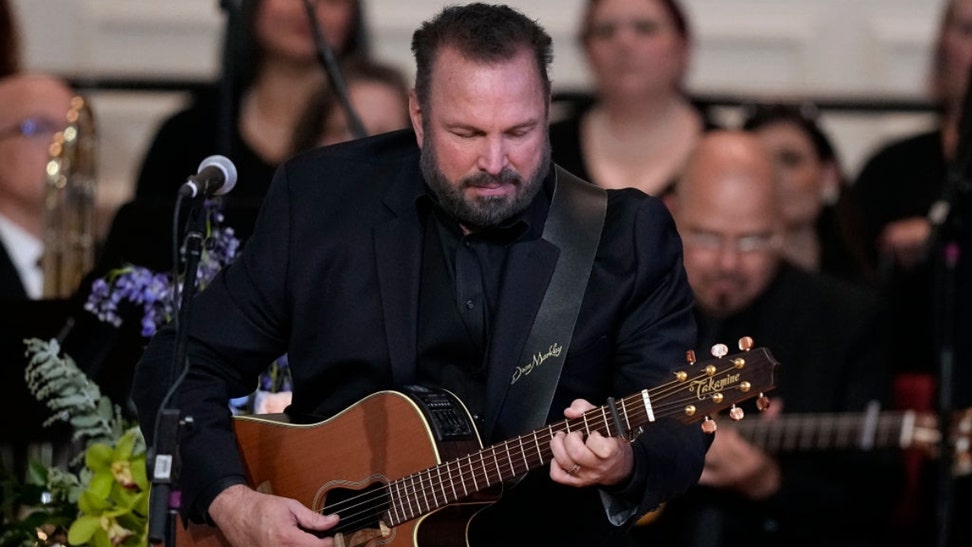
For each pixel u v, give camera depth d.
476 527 8.41
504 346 8.11
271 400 9.54
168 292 9.75
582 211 8.28
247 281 8.57
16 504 9.97
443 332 8.27
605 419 7.65
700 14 18.86
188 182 7.80
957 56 15.45
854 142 18.52
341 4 15.14
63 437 10.59
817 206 15.12
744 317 13.12
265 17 14.89
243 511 8.22
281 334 8.66
